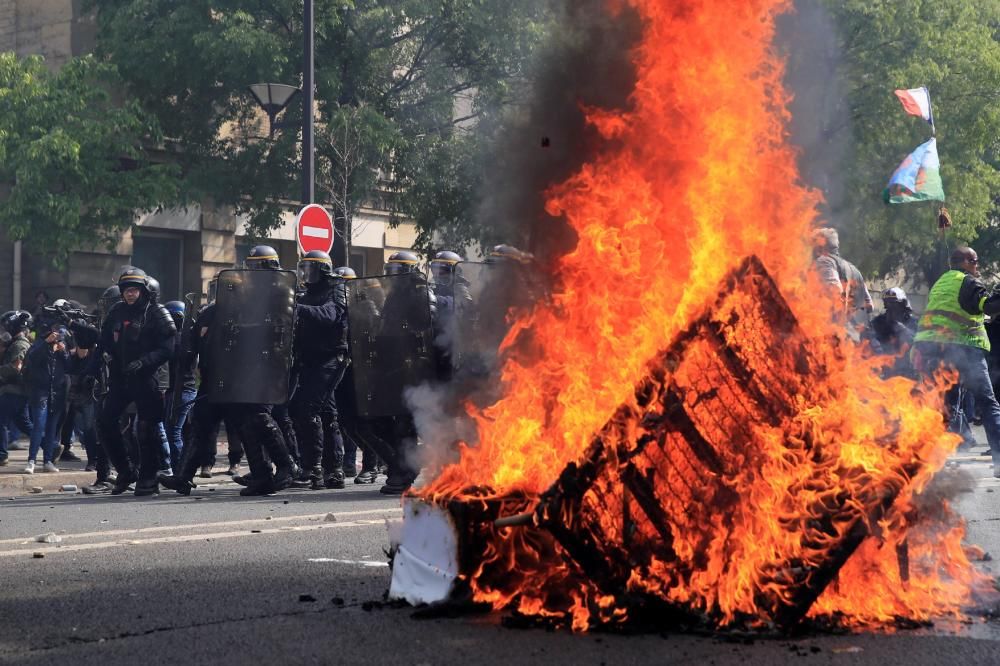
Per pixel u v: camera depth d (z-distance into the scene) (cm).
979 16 2403
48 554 643
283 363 1050
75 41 2311
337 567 590
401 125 2120
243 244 2498
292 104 2019
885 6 2058
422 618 450
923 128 2200
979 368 1103
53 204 1916
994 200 3058
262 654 394
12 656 396
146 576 563
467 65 2162
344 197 1964
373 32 2078
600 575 422
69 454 1500
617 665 377
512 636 418
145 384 1080
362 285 1018
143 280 1087
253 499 1016
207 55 1952
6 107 1939
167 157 2244
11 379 1359
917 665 383
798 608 426
